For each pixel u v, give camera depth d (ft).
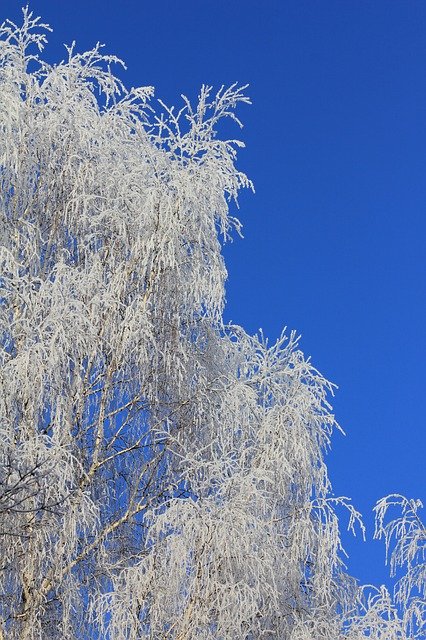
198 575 27.30
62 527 27.91
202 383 33.88
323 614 30.83
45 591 28.78
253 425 33.63
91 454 32.07
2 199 33.12
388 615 30.55
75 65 36.09
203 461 31.55
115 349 31.73
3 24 35.55
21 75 34.83
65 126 34.71
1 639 27.35
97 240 34.04
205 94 35.09
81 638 28.81
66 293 30.55
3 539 27.35
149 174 33.96
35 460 27.32
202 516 27.55
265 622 30.12
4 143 32.73
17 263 30.94
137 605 27.55
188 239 33.73
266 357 35.14
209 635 27.07
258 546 28.43
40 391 28.81
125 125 35.58
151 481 33.19
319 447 33.09
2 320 29.73
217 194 33.94
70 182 34.47
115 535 32.12
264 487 30.96
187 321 34.83
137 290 33.17
